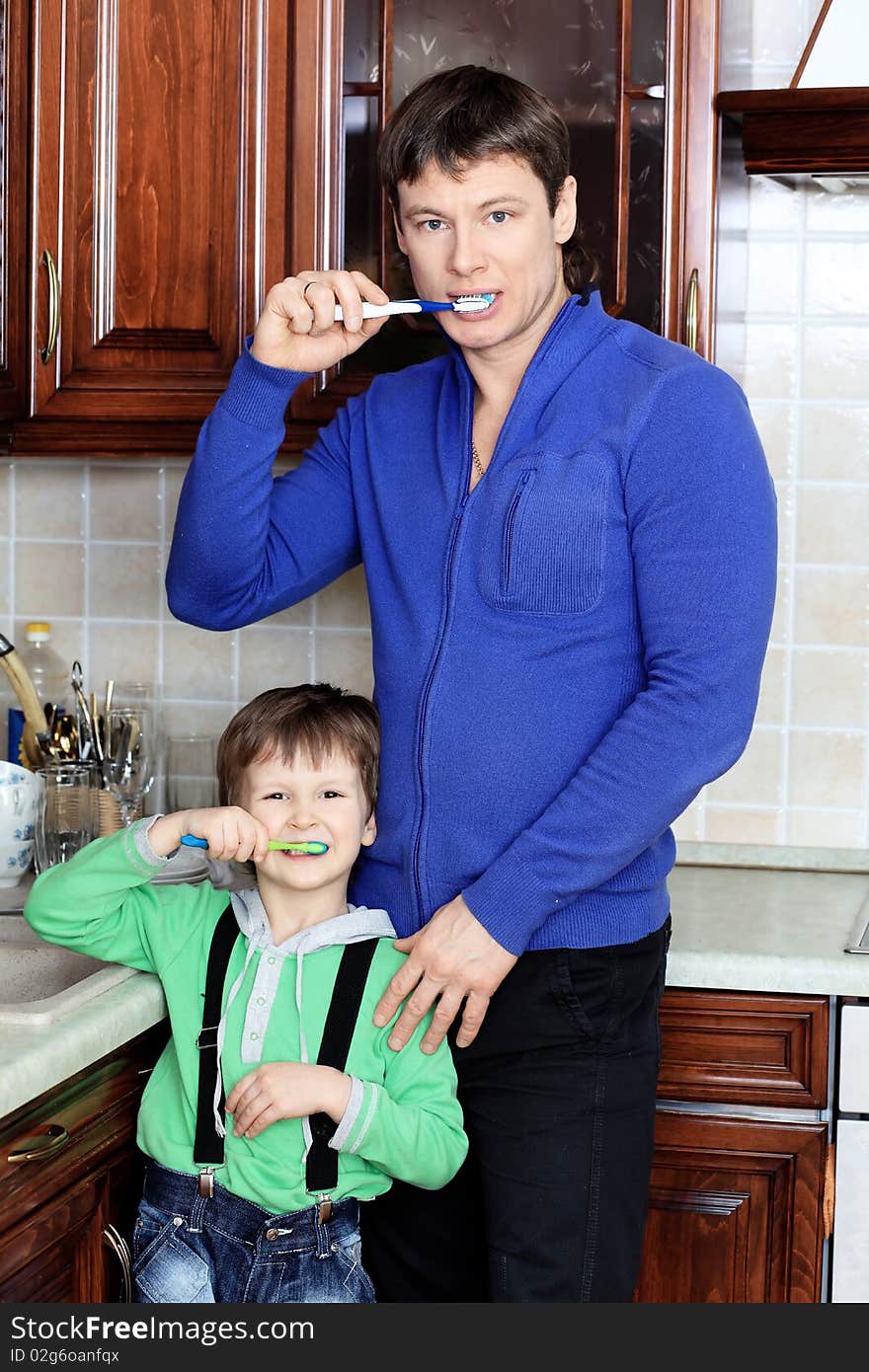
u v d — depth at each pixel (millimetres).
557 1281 1367
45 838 1763
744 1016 1591
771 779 2064
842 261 1989
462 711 1381
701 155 1721
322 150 1774
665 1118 1612
